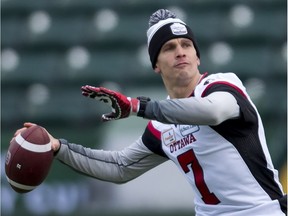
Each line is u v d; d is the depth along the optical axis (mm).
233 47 40625
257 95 37281
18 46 43281
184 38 13750
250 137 13039
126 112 12109
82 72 41250
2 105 40250
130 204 30719
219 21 41562
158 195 30703
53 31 43375
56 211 31250
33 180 13844
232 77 13188
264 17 41375
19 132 14117
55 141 14664
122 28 42719
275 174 13336
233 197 13188
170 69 13672
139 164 15227
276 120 35906
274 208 13070
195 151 13461
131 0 43625
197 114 11906
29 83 41438
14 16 44375
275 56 39688
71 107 39438
